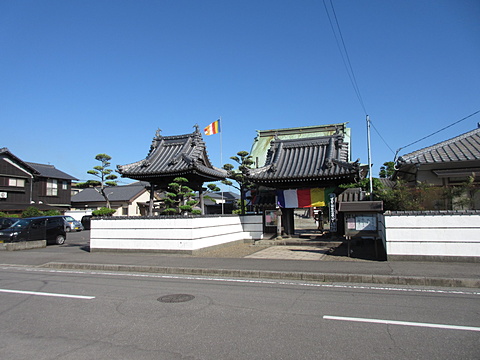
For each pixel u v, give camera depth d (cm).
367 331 510
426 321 553
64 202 4372
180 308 645
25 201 3888
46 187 4181
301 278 934
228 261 1180
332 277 909
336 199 1739
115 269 1130
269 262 1142
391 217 1122
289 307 646
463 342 462
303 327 530
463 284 820
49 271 1123
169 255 1373
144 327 539
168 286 854
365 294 748
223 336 496
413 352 432
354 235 1255
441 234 1075
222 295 750
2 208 3503
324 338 483
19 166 3872
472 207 1385
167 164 1664
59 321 575
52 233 2058
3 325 558
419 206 1444
